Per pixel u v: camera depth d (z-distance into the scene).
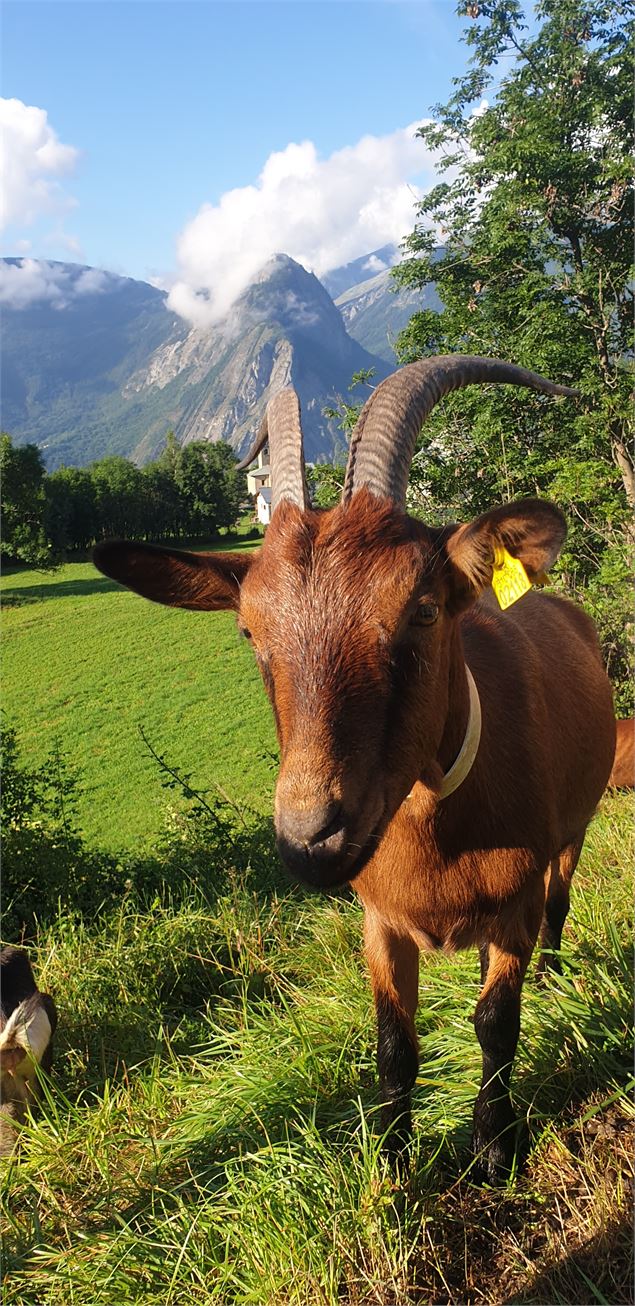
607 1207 0.79
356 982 1.23
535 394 4.90
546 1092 0.93
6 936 1.65
